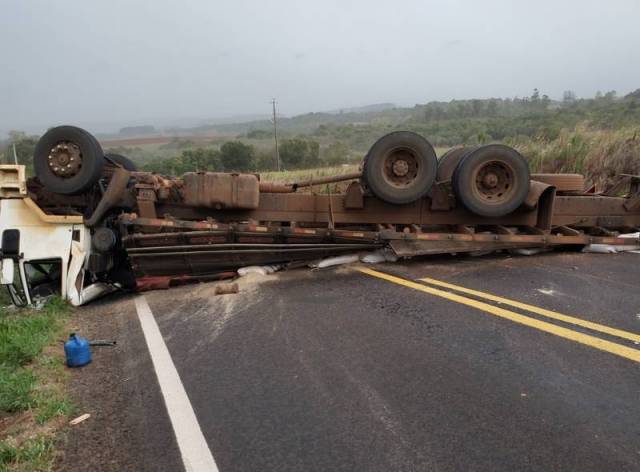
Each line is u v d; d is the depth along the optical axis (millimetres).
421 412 3125
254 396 3436
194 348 4371
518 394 3287
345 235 6891
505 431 2877
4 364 3959
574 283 5754
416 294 5598
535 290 5535
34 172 6535
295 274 6824
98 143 6559
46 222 6078
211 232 6707
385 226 7301
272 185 7176
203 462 2732
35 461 2768
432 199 7242
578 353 3859
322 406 3256
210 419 3164
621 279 5852
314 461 2695
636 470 2506
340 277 6535
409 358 3916
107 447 2910
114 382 3773
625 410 3049
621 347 3934
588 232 7883
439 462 2631
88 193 6906
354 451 2764
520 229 7574
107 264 6648
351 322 4797
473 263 6988
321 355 4062
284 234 6812
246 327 4832
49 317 5391
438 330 4473
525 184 6875
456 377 3562
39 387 3650
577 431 2850
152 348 4422
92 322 5406
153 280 6738
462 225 7379
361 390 3443
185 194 6895
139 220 6523
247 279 6633
